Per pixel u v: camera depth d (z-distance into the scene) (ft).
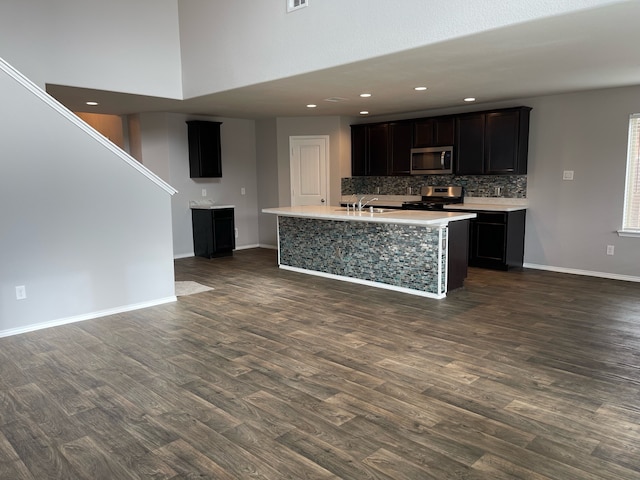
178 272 22.18
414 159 24.85
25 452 7.96
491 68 14.71
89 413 9.21
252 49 16.94
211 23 18.54
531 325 13.89
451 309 15.60
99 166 15.24
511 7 10.44
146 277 16.58
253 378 10.63
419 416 8.87
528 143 21.61
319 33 14.61
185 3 19.69
